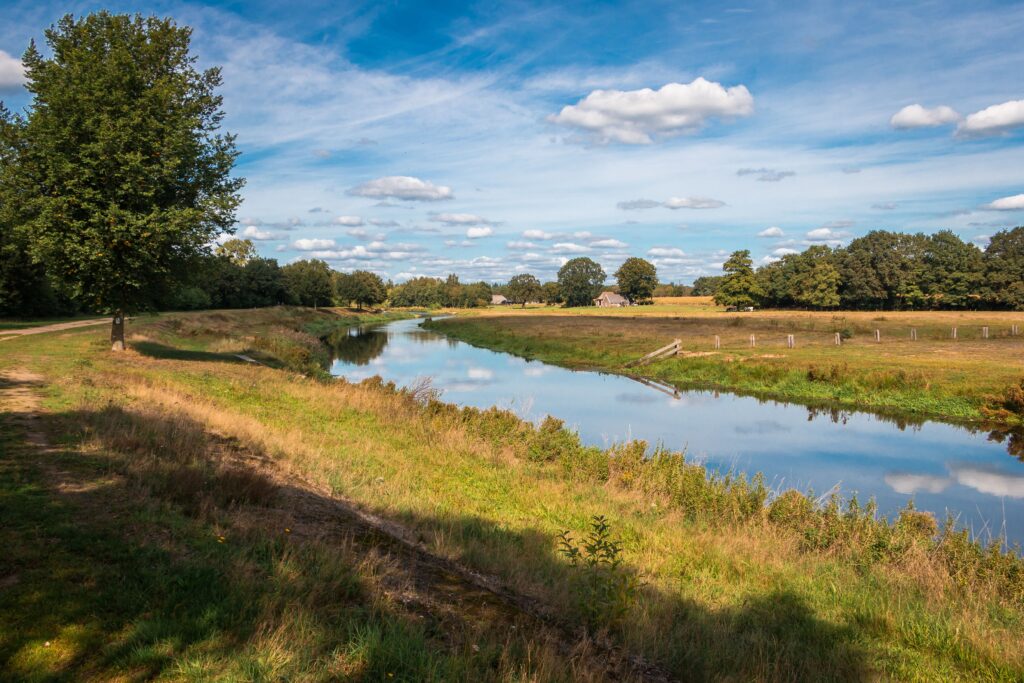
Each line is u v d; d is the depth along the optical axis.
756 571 8.34
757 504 11.51
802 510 11.02
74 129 18.31
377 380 22.33
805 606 7.22
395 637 4.64
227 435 11.70
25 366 17.34
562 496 11.53
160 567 5.24
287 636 4.41
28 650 3.95
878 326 61.31
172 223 18.95
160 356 24.11
